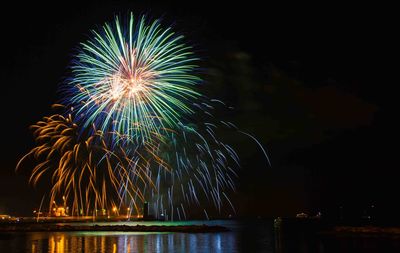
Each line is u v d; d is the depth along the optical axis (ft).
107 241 190.80
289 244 171.83
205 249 154.81
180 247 162.50
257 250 150.10
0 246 163.12
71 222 476.13
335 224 307.37
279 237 215.72
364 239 185.68
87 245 168.86
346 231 241.76
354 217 326.03
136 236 228.02
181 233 261.44
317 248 151.94
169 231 279.69
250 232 270.05
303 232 258.37
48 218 497.87
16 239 203.51
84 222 479.00
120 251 145.89
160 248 158.71
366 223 296.71
